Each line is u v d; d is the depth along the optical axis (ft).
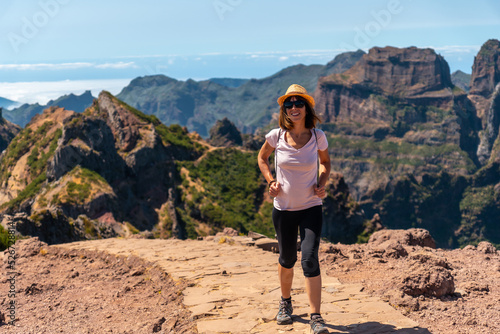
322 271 22.63
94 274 26.09
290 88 14.47
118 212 398.83
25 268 27.86
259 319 15.28
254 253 29.66
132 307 19.27
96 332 16.30
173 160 538.88
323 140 14.53
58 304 20.26
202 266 24.59
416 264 19.39
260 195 548.31
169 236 445.78
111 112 543.80
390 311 15.52
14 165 584.81
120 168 471.62
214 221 479.82
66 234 109.29
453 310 16.19
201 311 16.31
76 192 385.09
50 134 593.83
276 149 14.67
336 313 15.47
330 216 562.66
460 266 23.52
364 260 24.31
